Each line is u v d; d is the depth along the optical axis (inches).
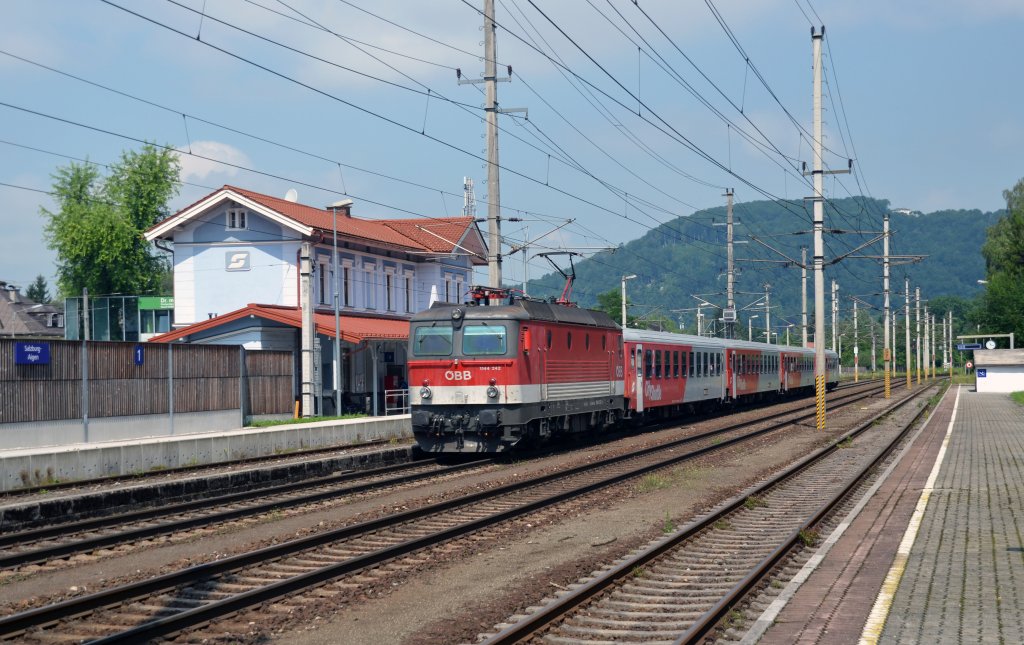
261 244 1590.8
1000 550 433.1
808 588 372.8
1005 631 300.8
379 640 328.2
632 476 759.1
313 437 1017.5
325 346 1560.0
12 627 329.4
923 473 754.8
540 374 912.3
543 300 962.1
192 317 1626.5
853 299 2534.5
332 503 648.4
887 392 2127.2
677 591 392.8
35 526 584.7
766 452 970.7
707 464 856.3
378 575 419.5
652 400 1267.2
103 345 1006.4
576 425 1027.3
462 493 679.7
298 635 334.3
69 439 960.3
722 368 1603.1
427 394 893.8
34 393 925.2
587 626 341.7
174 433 1090.1
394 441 1128.8
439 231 1987.0
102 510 633.0
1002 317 3371.1
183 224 1625.2
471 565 447.5
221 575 415.5
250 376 1243.2
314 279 1583.4
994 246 3779.5
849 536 485.1
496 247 999.0
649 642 317.4
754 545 491.2
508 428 871.1
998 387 2758.4
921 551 435.5
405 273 1867.6
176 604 374.3
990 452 912.9
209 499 641.0
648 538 508.7
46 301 5334.6
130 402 1037.2
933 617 319.6
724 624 332.5
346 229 1668.3
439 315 898.7
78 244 2625.5
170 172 2768.2
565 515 587.5
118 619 353.1
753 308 2513.5
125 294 2709.2
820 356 1255.5
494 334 872.3
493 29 1002.7
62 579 430.3
